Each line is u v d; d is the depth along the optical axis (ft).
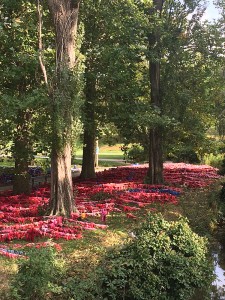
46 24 40.88
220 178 63.98
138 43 47.24
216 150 67.31
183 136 56.54
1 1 39.75
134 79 49.98
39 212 34.12
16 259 23.75
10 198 40.96
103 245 26.89
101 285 20.92
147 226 24.49
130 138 55.72
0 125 39.63
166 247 22.71
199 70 51.01
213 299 25.35
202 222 37.70
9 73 36.96
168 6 50.70
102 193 43.80
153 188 50.37
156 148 52.80
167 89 50.57
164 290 21.88
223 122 64.64
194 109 53.67
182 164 85.15
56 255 22.86
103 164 92.27
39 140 39.58
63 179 32.89
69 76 31.99
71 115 32.22
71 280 20.58
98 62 46.14
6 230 29.09
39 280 18.69
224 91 56.59
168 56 50.62
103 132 56.95
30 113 40.37
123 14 45.73
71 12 32.60
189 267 22.66
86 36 46.14
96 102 48.49
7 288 19.25
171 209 39.04
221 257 32.45
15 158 42.73
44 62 35.96
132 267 21.65
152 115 44.91
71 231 29.86
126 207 38.01
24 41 40.32
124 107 46.98
